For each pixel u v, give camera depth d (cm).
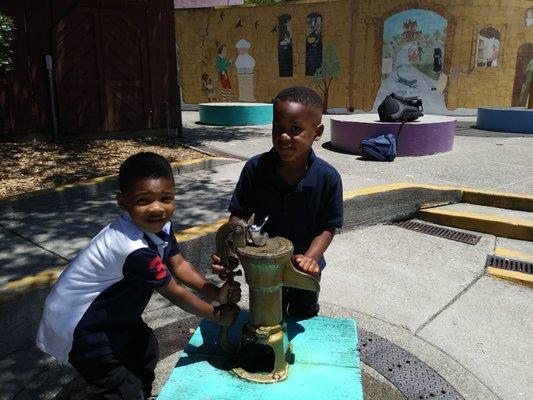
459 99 1545
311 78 1645
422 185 540
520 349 300
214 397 185
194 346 219
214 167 684
